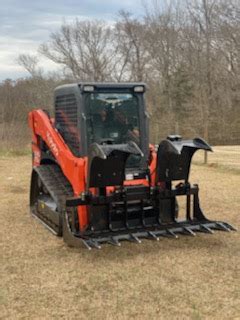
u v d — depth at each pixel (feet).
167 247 23.45
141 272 20.22
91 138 24.27
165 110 132.77
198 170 50.19
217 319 16.08
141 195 23.27
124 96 24.99
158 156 23.39
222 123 120.98
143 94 25.39
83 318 16.24
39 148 29.25
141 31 148.36
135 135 25.20
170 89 136.05
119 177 22.59
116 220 23.27
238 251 22.77
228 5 126.52
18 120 107.14
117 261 21.58
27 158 60.03
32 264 21.25
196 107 123.44
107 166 22.15
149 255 22.31
